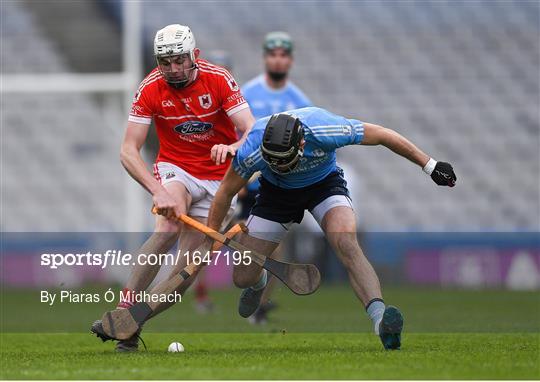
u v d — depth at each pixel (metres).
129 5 58.56
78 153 68.81
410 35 71.69
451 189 66.19
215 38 72.19
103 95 69.38
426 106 69.25
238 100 22.11
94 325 21.02
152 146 63.44
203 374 15.97
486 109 68.88
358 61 71.00
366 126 20.53
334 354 19.48
